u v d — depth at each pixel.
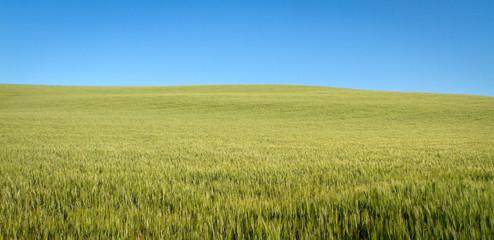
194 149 9.36
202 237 2.24
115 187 3.98
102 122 22.17
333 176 4.71
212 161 6.80
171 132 16.75
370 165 5.97
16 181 4.18
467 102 36.97
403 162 6.46
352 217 2.43
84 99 42.16
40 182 4.16
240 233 2.28
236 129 19.55
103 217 2.62
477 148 9.79
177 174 4.93
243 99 42.16
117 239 2.22
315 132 18.02
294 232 2.24
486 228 2.09
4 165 5.81
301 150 9.27
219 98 43.22
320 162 6.43
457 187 3.22
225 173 5.05
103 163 6.32
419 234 2.09
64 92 54.12
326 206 2.72
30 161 6.38
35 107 35.16
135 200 3.39
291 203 2.92
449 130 19.38
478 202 2.60
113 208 2.99
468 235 2.05
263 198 3.34
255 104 37.50
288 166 5.98
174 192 3.63
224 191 3.81
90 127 18.42
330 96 46.06
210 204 3.07
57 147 9.48
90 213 2.78
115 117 26.88
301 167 5.77
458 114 28.11
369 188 3.37
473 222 2.21
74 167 5.84
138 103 38.69
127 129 17.89
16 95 48.25
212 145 10.77
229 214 2.63
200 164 6.29
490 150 9.07
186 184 4.17
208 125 22.03
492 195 2.72
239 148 9.77
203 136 14.83
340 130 19.70
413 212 2.46
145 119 25.89
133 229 2.38
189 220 2.54
